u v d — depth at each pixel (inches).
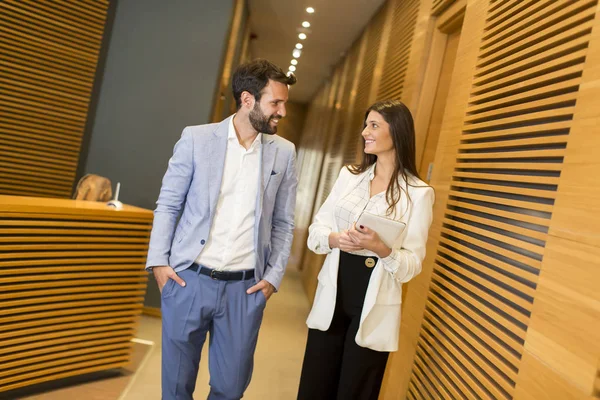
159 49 191.2
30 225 106.2
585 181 57.4
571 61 65.6
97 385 122.2
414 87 141.9
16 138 172.1
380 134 81.2
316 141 408.2
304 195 411.2
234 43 225.3
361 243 75.0
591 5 63.8
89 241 118.0
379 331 79.5
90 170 190.9
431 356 93.3
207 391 127.7
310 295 252.5
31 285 107.5
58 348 115.2
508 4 87.2
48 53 175.5
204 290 82.6
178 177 85.0
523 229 69.2
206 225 83.0
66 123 183.6
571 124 62.1
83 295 118.8
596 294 51.4
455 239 96.0
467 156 93.2
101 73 190.7
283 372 152.3
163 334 85.4
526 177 70.8
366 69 235.6
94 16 185.8
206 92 192.1
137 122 191.5
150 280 187.2
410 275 78.5
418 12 156.3
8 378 106.0
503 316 70.7
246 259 85.3
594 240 53.4
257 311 86.5
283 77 82.3
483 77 92.0
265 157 86.4
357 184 85.7
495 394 67.0
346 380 80.8
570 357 53.2
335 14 260.1
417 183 82.2
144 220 128.9
